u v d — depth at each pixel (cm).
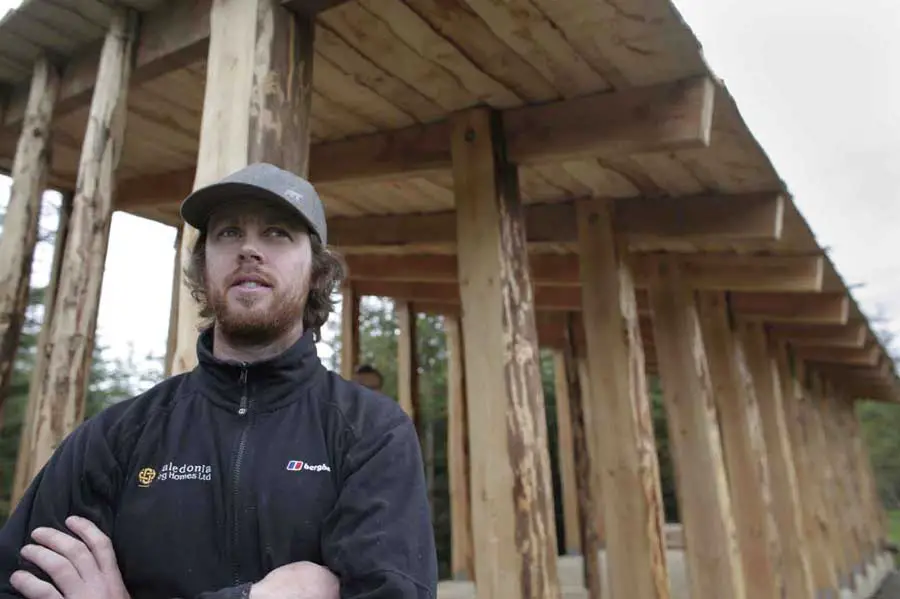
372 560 97
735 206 355
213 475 108
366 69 261
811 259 438
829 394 962
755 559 460
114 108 256
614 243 369
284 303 122
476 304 270
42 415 230
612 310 357
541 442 259
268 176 127
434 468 1299
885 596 894
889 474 2869
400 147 315
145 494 107
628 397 338
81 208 247
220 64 197
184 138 362
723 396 502
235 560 102
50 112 312
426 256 575
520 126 288
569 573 827
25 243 304
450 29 232
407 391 670
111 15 266
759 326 587
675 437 412
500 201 278
